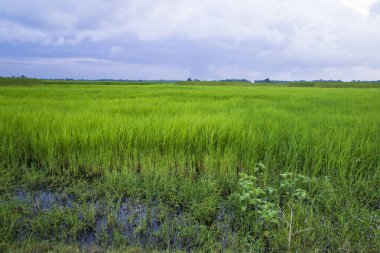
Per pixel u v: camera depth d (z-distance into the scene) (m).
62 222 2.86
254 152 4.48
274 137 5.01
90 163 4.42
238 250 2.51
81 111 7.66
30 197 3.43
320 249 2.54
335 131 5.47
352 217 2.90
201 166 4.58
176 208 3.29
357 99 14.02
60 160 4.54
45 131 5.12
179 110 8.46
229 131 5.18
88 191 3.53
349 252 2.50
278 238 2.60
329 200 3.19
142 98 13.23
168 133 4.92
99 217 3.03
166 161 4.29
